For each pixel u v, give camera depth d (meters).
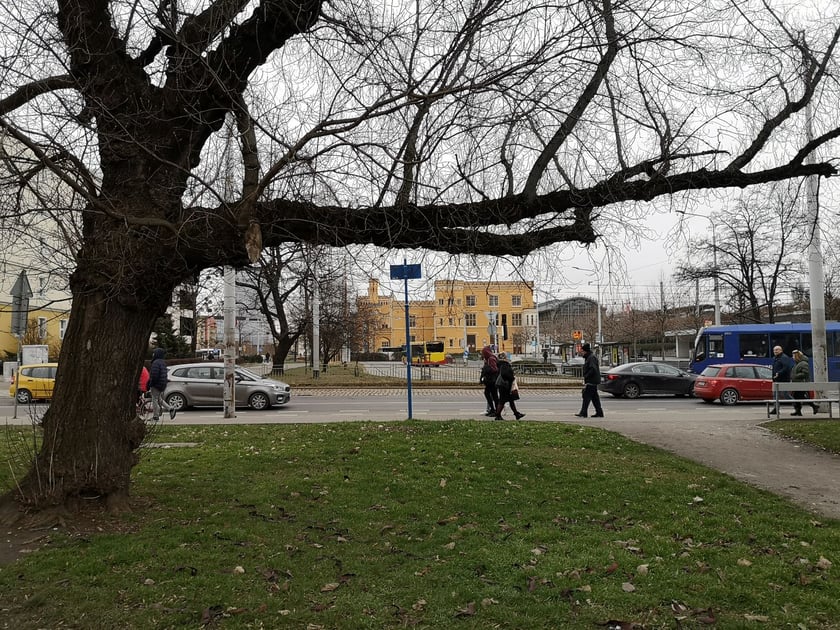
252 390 20.08
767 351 28.38
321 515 6.33
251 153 6.68
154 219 5.48
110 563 4.88
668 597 4.32
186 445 10.62
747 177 6.91
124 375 6.34
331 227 6.36
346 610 4.14
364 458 9.15
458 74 6.05
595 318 71.94
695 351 29.95
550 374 38.16
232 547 5.29
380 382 32.47
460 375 38.41
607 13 6.02
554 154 7.09
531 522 6.16
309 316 36.97
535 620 3.99
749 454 10.30
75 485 5.99
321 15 6.80
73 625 3.91
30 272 6.27
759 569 4.86
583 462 9.05
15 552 5.14
